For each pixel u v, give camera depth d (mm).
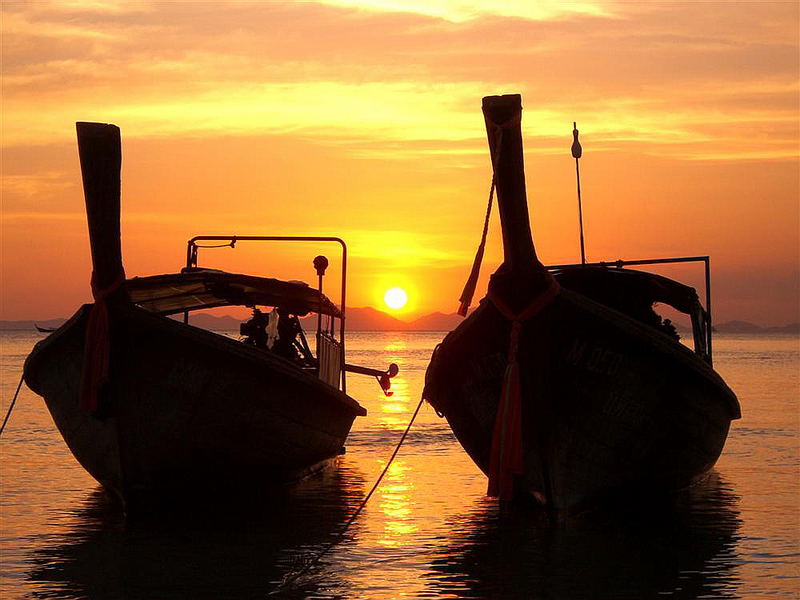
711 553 12945
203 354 14477
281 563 12367
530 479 14336
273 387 15406
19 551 12992
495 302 13297
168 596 10953
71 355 14914
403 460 22156
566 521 14766
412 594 11047
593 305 13172
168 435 14742
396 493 17547
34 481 18734
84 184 14039
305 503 16484
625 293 15602
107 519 15086
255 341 17969
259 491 17172
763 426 29391
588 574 11906
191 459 15102
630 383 13789
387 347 175625
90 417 14930
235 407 15055
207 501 16281
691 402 14766
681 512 15789
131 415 14477
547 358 13312
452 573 11953
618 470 14508
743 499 17016
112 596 10953
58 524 14711
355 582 11539
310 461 18031
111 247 14086
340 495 17281
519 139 12938
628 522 14992
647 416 14211
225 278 16625
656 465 15023
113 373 14242
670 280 16656
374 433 28172
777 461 21781
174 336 14242
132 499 15219
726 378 61031
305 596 10953
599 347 13406
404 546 13328
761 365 85500
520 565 12305
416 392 48219
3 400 38281
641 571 12031
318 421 17281
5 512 15672
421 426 30266
